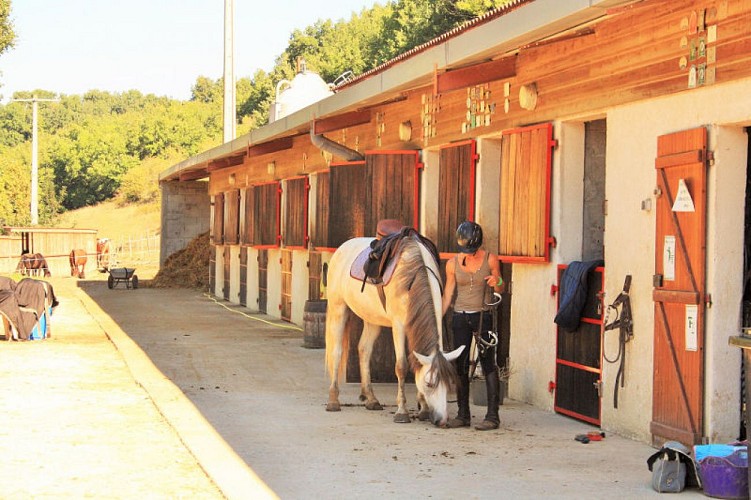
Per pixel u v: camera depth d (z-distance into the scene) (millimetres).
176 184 32406
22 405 8789
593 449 7113
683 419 6727
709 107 6582
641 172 7398
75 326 17094
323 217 15734
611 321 7758
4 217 54469
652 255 7246
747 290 6652
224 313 20812
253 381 10656
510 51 8875
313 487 5922
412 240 8172
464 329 7977
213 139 79812
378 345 10758
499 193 10172
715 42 6484
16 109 114625
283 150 18938
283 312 19141
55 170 73250
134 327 16938
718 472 5695
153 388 9805
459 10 37375
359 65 57500
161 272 30969
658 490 5863
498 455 6895
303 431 7777
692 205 6637
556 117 8680
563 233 8625
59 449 6961
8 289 14477
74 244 37719
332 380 8891
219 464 6492
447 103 10977
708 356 6535
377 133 13297
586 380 8203
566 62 8484
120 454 6840
